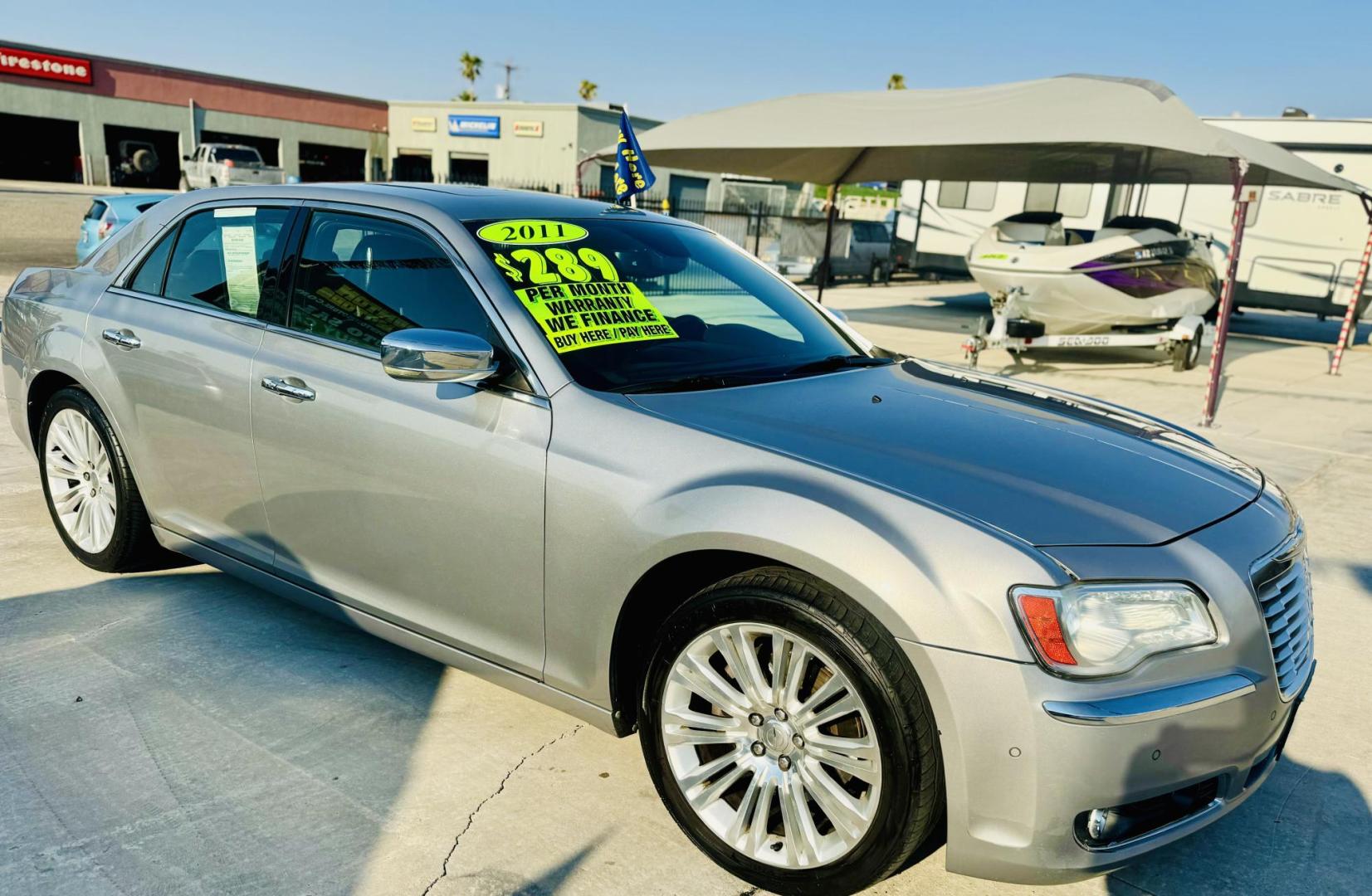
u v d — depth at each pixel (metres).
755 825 2.34
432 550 2.84
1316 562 4.92
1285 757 3.11
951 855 2.15
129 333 3.61
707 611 2.34
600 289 3.04
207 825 2.49
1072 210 17.38
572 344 2.78
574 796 2.71
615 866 2.43
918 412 2.80
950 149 11.36
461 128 38.31
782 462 2.35
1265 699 2.23
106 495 3.89
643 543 2.40
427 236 3.02
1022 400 3.11
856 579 2.10
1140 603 2.09
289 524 3.22
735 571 2.49
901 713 2.09
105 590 3.86
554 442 2.59
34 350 3.98
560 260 3.06
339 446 2.98
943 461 2.42
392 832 2.50
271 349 3.20
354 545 3.03
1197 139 8.18
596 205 3.58
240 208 3.51
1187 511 2.38
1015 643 2.02
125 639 3.46
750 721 2.35
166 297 3.62
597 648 2.55
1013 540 2.11
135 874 2.30
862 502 2.21
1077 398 3.26
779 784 2.31
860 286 23.75
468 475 2.71
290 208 3.37
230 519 3.42
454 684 3.28
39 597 3.76
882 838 2.15
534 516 2.60
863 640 2.11
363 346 3.02
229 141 37.66
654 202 22.20
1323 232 14.96
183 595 3.86
